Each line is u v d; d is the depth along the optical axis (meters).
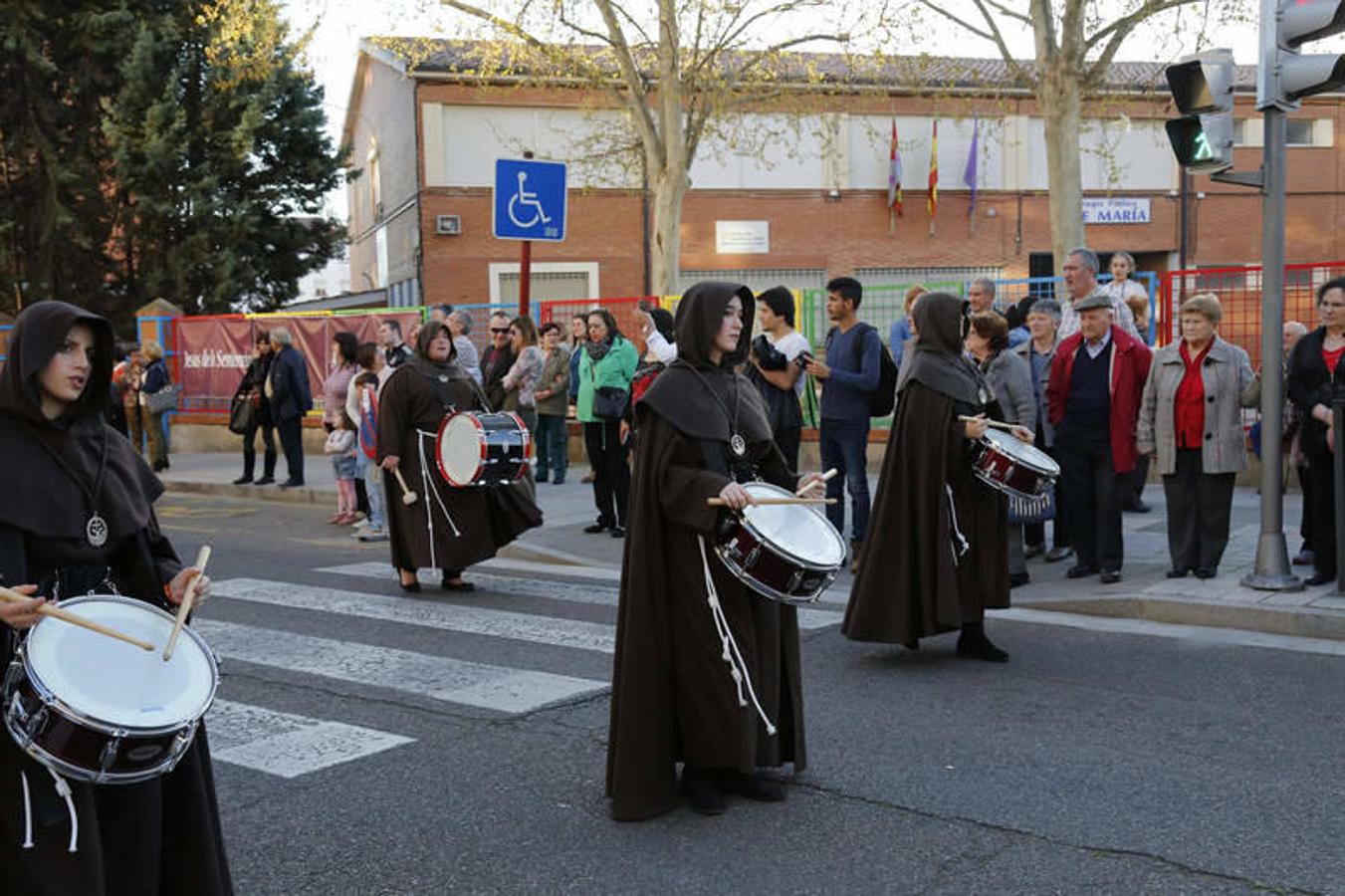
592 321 11.52
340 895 4.20
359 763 5.54
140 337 22.61
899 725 5.89
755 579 4.50
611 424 11.49
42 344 3.20
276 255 30.36
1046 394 8.86
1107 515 8.58
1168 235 33.44
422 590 9.52
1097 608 8.17
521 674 6.98
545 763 5.49
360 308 35.38
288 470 17.09
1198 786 4.98
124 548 3.51
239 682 6.94
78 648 3.11
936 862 4.31
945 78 28.23
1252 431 12.35
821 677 6.80
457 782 5.27
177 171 28.36
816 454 15.40
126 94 28.03
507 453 8.89
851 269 32.38
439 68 29.02
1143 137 32.97
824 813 4.79
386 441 9.13
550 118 30.11
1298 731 5.66
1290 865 4.21
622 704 4.76
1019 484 6.66
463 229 29.86
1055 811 4.75
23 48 27.39
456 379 9.35
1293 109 7.93
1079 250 9.34
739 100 21.75
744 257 31.78
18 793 3.03
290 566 10.84
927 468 6.79
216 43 25.00
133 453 3.59
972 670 6.87
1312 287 12.68
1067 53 17.39
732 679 4.69
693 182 31.33
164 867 3.37
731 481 4.56
